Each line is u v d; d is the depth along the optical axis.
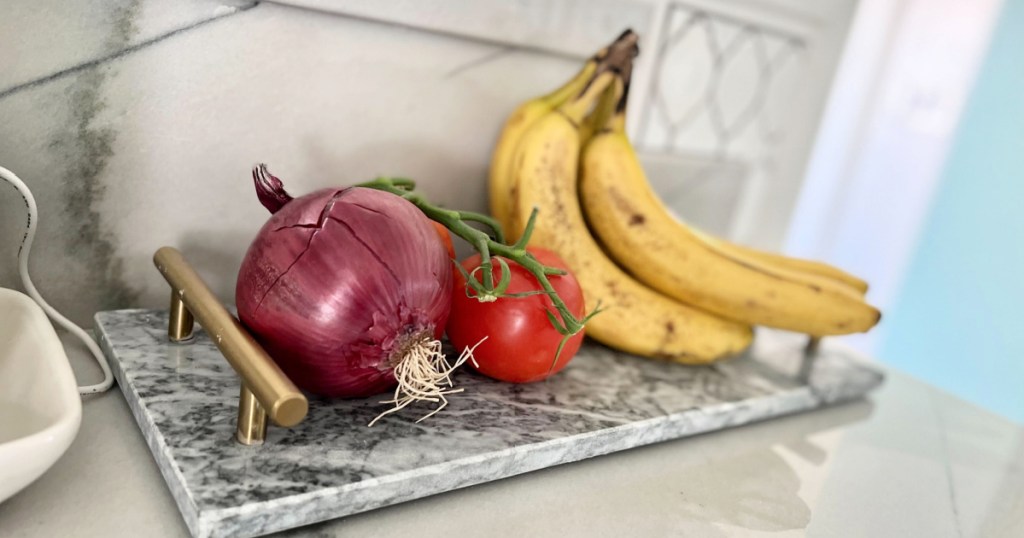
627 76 0.63
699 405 0.54
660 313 0.61
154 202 0.52
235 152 0.54
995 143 1.05
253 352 0.37
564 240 0.59
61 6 0.44
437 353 0.42
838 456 0.57
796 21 0.87
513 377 0.50
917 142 1.07
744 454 0.54
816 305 0.60
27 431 0.36
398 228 0.40
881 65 1.00
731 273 0.60
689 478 0.49
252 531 0.35
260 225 0.57
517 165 0.59
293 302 0.38
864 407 0.68
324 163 0.58
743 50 0.84
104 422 0.43
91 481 0.38
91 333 0.53
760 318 0.62
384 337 0.39
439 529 0.39
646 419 0.50
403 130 0.60
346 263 0.38
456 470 0.41
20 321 0.42
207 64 0.50
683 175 0.86
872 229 1.10
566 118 0.61
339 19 0.54
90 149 0.48
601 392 0.54
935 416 0.68
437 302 0.41
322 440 0.41
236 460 0.37
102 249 0.51
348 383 0.41
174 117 0.50
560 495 0.44
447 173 0.64
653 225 0.61
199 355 0.48
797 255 1.07
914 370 1.16
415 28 0.57
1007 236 1.04
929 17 1.00
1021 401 1.04
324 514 0.37
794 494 0.49
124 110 0.49
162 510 0.36
